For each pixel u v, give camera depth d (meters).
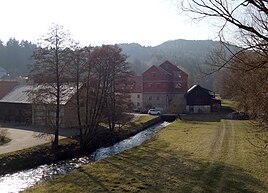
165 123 54.00
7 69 117.38
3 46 124.62
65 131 36.94
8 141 30.06
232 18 6.59
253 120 14.43
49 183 17.75
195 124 46.34
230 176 17.97
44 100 29.73
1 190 18.67
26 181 20.56
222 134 35.47
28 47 127.94
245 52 7.30
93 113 34.19
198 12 6.89
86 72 33.41
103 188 16.28
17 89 49.91
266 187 15.84
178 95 72.38
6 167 22.84
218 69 7.52
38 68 29.41
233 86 16.61
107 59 35.38
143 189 16.00
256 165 20.22
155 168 20.62
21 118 45.09
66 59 30.42
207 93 66.50
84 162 26.41
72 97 34.25
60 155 27.66
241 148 26.33
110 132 37.78
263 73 8.76
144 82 71.50
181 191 15.59
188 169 20.03
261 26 6.91
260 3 6.21
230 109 70.12
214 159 22.67
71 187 16.64
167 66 72.75
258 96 10.07
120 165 21.73
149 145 30.14
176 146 28.91
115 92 37.53
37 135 31.61
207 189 15.82
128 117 41.09
